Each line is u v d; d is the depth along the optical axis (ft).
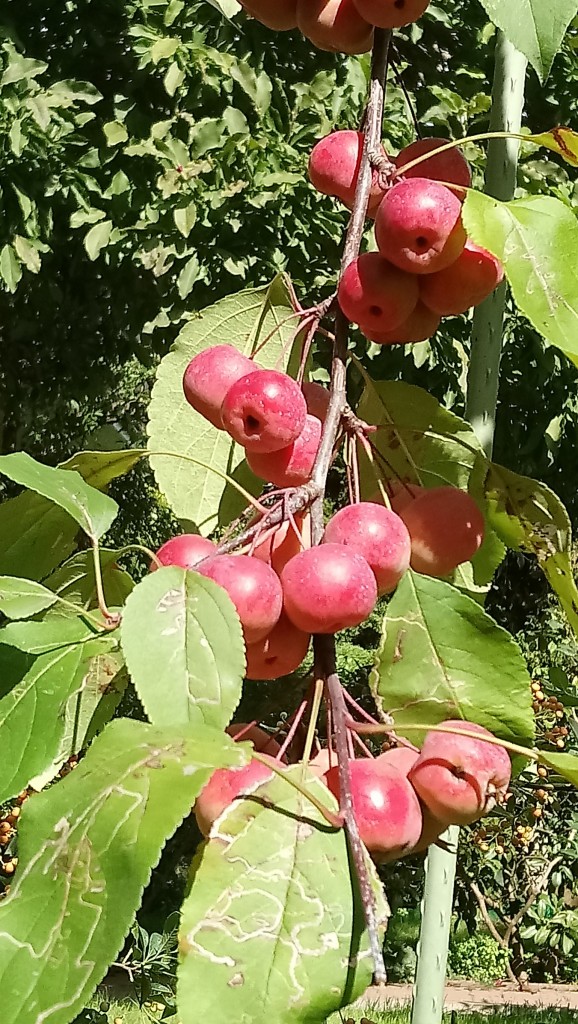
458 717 0.96
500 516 1.14
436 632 0.96
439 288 1.00
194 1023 0.66
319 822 0.75
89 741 1.00
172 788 0.65
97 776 0.67
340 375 1.01
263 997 0.67
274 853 0.73
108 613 0.89
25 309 5.13
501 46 1.36
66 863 0.64
